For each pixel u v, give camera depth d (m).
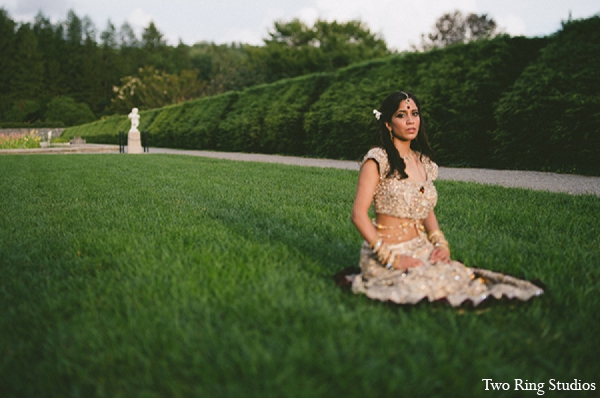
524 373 1.62
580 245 3.47
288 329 1.91
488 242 3.54
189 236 3.66
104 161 13.53
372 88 15.38
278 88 21.36
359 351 1.72
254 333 1.89
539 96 10.34
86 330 1.96
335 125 15.84
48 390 1.57
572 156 9.90
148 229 3.99
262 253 3.12
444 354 1.70
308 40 49.50
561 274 2.66
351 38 50.91
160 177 8.66
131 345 1.84
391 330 1.88
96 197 6.16
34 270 2.91
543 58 11.05
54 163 12.76
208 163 12.52
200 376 1.60
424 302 2.16
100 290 2.48
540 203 5.51
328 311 2.06
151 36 101.69
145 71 65.94
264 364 1.64
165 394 1.55
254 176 8.90
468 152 12.21
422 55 14.44
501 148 11.21
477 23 36.47
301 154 18.56
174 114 30.34
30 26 97.06
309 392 1.47
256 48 51.31
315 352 1.72
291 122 18.45
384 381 1.55
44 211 5.11
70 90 86.25
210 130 24.69
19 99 79.62
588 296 2.34
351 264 3.03
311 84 19.00
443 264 2.34
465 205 5.33
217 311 2.11
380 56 48.81
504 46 12.15
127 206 5.32
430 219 2.66
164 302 2.25
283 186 7.25
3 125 60.75
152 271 2.72
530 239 3.76
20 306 2.24
